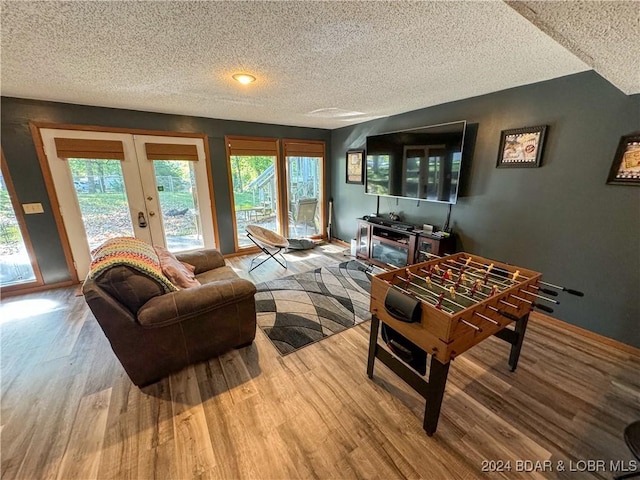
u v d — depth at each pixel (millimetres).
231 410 1588
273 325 2449
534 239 2533
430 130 3111
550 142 2320
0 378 1841
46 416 1549
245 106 3225
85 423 1505
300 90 2594
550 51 1738
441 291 1652
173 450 1362
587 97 2086
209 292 1822
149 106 3166
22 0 1164
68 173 3094
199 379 1824
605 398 1658
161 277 1755
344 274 3635
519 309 1637
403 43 1636
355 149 4480
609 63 1413
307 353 2090
